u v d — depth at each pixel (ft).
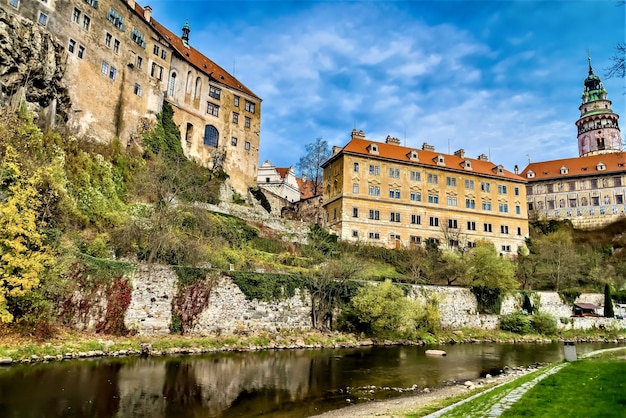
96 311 89.04
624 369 64.44
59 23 142.51
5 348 71.00
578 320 164.86
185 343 93.50
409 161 222.89
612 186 292.81
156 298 97.14
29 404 52.21
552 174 314.76
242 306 108.78
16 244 74.49
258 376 75.05
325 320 123.24
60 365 71.36
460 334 141.08
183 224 132.46
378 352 108.06
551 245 236.63
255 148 243.40
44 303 79.20
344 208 205.46
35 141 112.98
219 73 243.40
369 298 121.39
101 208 122.93
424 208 221.66
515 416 42.42
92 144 145.79
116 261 94.07
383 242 208.23
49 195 101.24
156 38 192.65
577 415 40.81
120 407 53.72
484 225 234.17
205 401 58.75
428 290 146.61
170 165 169.17
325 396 65.26
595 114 335.88
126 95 172.45
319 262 153.28
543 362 103.45
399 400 64.34
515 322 152.46
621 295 197.98
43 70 129.70
